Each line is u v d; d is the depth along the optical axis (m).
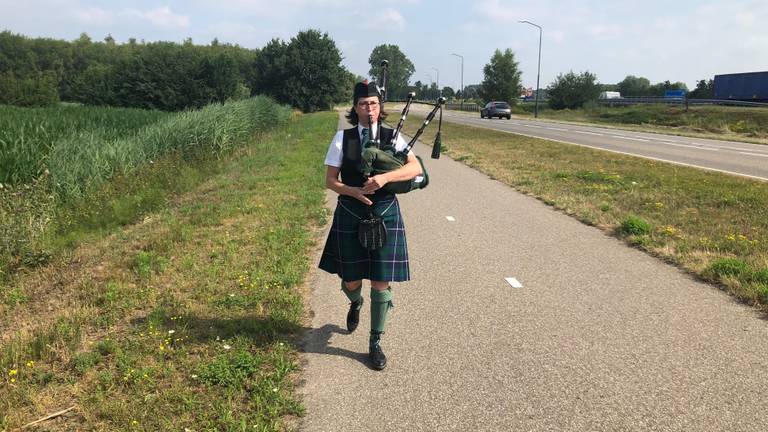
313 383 3.20
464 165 12.99
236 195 8.68
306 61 62.09
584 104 55.72
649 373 3.25
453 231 6.70
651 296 4.47
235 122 16.56
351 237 3.38
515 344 3.66
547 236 6.42
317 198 8.33
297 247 5.71
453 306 4.33
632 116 39.72
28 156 9.42
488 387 3.12
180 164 11.43
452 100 103.50
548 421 2.79
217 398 2.97
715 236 5.98
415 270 5.23
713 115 34.31
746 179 10.26
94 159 9.62
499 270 5.20
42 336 3.60
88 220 7.56
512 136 21.92
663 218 6.92
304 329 3.92
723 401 2.94
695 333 3.77
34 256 5.49
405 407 2.94
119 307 4.20
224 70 59.56
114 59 105.38
